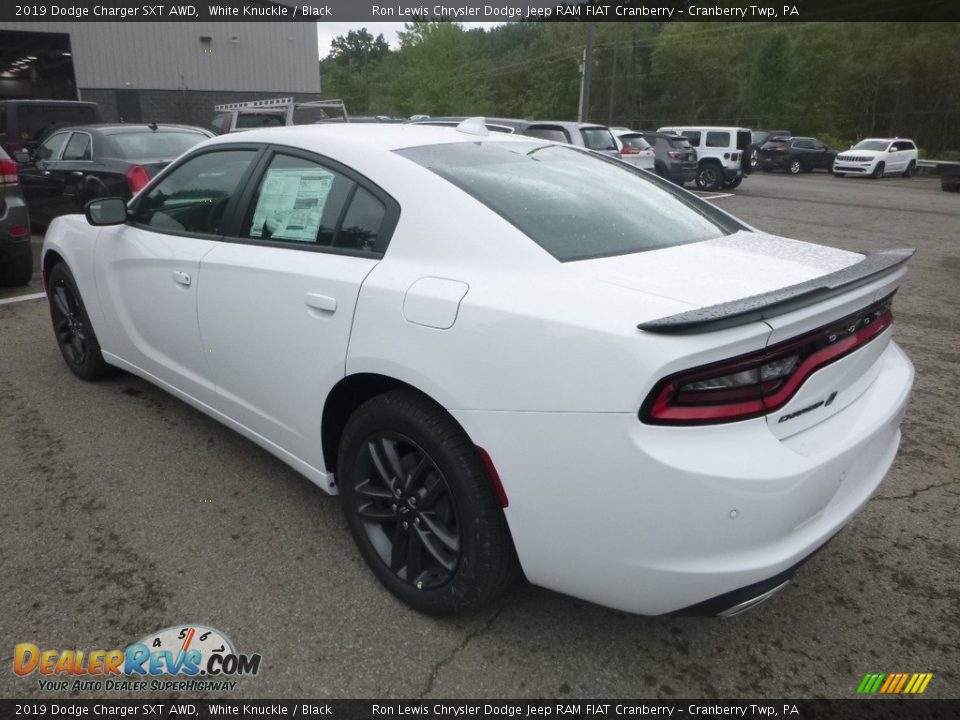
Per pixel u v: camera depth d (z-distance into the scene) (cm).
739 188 2148
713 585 175
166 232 322
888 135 5844
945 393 441
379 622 228
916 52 5616
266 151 285
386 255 228
